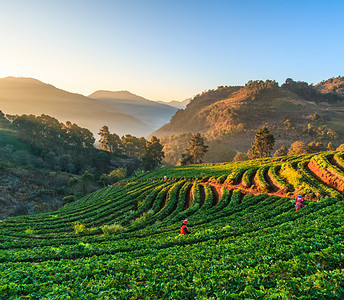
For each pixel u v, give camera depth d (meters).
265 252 15.12
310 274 11.57
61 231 39.22
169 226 31.44
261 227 23.84
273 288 10.38
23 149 119.19
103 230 32.88
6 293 11.83
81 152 143.75
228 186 48.66
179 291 10.63
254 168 56.47
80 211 54.66
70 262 17.73
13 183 87.56
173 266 13.94
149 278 12.66
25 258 21.05
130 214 43.91
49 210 80.25
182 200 45.94
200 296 10.12
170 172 82.69
